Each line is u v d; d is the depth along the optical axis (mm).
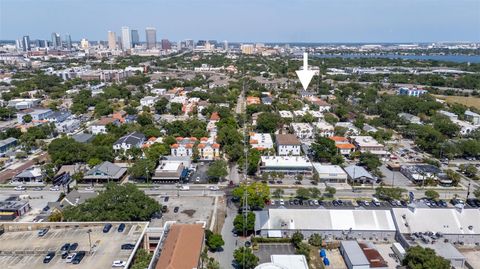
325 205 126688
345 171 154250
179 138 192375
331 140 177625
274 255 91000
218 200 131250
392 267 92062
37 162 166250
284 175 154750
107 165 152375
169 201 129750
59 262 75125
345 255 95000
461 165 160875
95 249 80312
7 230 88250
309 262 93938
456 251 94438
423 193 138625
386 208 121500
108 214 100375
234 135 186750
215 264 85500
